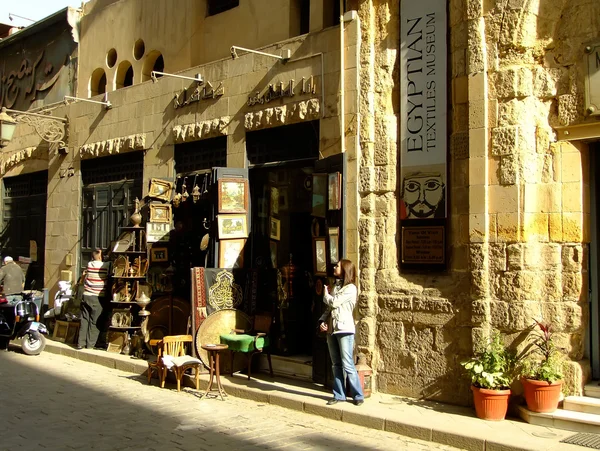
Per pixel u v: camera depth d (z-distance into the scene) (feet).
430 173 25.77
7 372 32.01
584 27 22.67
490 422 21.56
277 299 31.37
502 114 23.61
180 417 23.66
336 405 23.98
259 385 27.86
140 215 37.17
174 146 38.06
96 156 43.98
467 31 24.44
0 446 19.51
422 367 25.00
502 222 23.29
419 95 26.25
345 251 27.27
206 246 33.76
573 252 22.68
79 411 24.20
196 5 37.91
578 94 22.67
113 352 36.19
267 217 33.22
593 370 23.07
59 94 49.44
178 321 34.12
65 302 41.78
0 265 54.70
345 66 28.14
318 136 29.58
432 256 25.61
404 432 21.56
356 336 26.76
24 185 53.57
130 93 41.60
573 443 19.22
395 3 27.22
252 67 33.09
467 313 23.91
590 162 23.72
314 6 30.42
